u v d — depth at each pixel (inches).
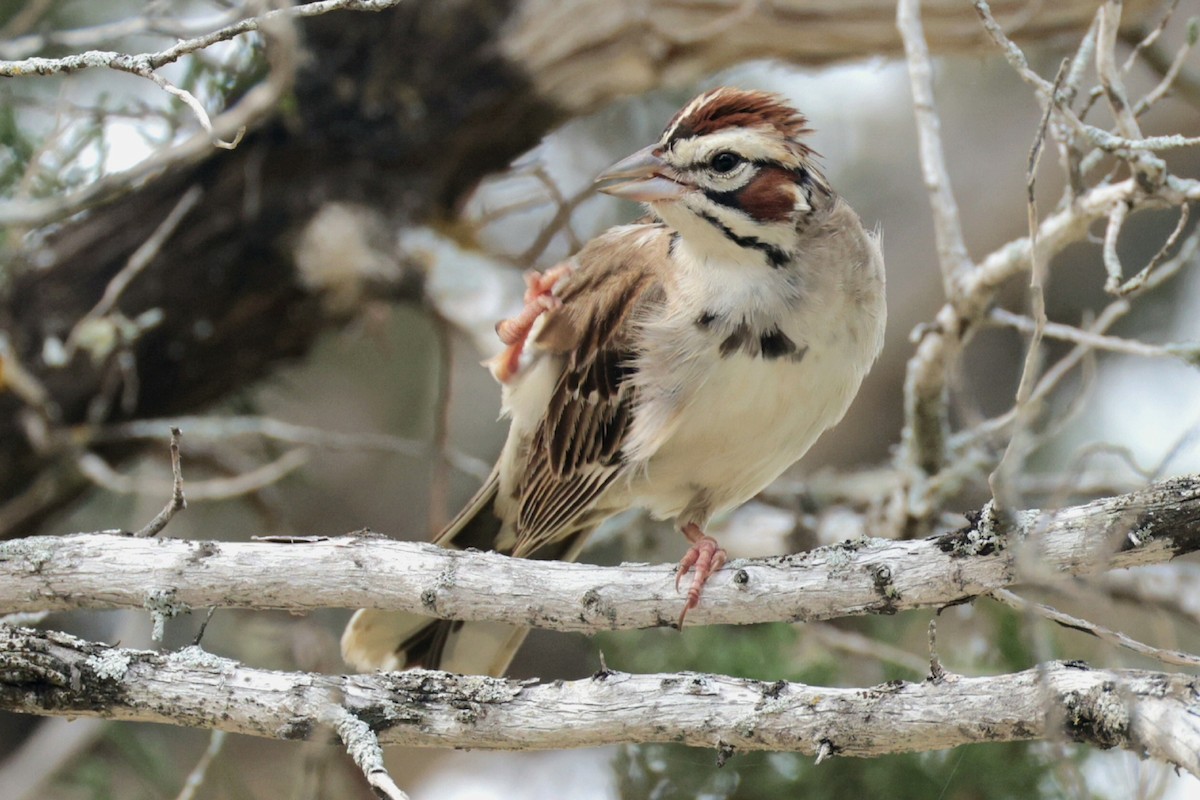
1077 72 323.6
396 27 462.9
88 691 263.0
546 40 466.0
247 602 275.7
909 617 449.1
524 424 372.2
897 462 420.5
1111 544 243.8
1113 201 322.3
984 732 238.4
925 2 458.6
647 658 421.4
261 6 366.0
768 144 331.3
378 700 262.4
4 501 454.6
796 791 394.6
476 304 466.3
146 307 452.4
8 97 425.7
